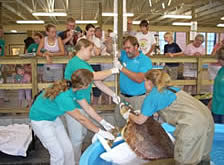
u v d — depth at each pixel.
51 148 2.28
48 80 3.73
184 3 8.88
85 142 3.39
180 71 4.15
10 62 3.64
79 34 4.34
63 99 2.11
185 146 1.89
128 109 2.39
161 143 2.20
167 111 2.04
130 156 2.16
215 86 2.75
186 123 1.90
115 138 2.33
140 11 11.42
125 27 3.13
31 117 2.26
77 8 11.05
